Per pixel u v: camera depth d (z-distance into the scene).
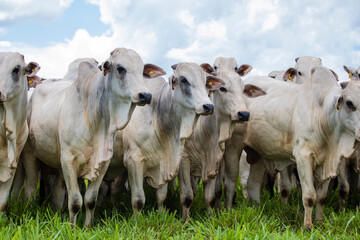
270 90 7.25
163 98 6.25
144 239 5.11
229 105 6.45
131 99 5.55
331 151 6.26
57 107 6.27
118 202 7.29
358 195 7.66
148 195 7.50
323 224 6.01
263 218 6.07
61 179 6.63
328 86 6.31
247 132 7.27
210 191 6.79
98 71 6.09
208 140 6.75
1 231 5.11
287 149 6.72
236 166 7.29
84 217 6.35
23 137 6.11
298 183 8.56
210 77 6.27
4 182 5.94
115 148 6.61
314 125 6.27
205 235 5.31
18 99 5.77
